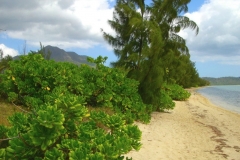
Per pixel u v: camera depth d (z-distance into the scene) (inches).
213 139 342.6
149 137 313.7
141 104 404.8
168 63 505.4
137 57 486.9
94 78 406.3
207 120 518.9
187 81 2257.6
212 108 798.5
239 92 2151.8
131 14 483.8
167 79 593.6
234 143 328.2
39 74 332.8
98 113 183.5
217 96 1593.3
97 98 388.8
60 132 131.6
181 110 657.0
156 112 542.6
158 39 447.8
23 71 342.6
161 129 369.4
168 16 512.4
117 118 171.5
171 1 494.0
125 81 435.5
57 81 335.9
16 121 157.8
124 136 142.3
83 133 143.7
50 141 124.0
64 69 359.3
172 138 324.2
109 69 428.5
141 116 394.9
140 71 493.7
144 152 251.3
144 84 487.8
